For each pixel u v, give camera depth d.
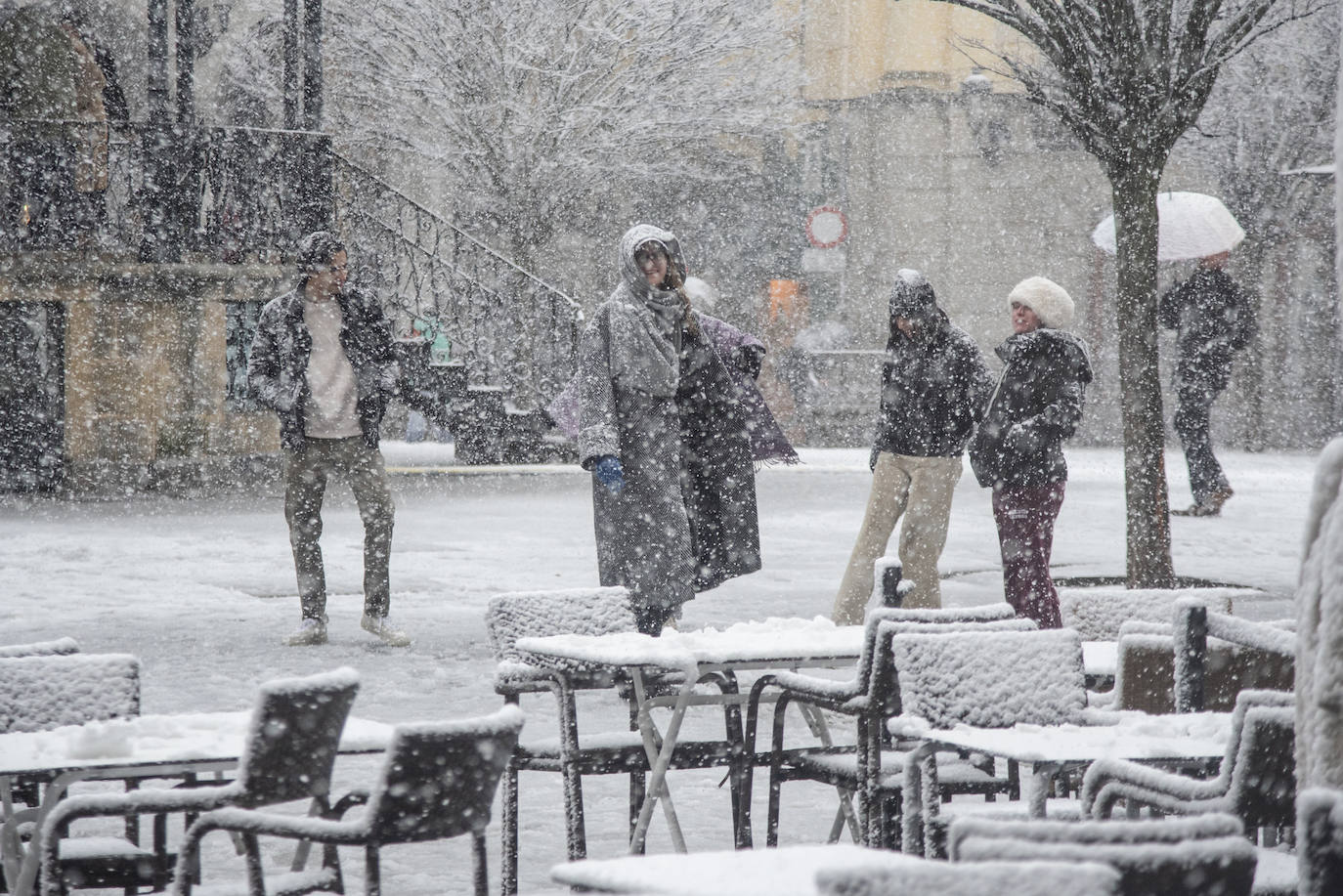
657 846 10.09
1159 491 19.42
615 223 74.44
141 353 38.28
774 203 77.06
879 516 16.69
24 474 37.81
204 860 9.82
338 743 6.98
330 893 7.74
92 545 28.17
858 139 77.12
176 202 38.16
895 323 16.64
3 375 37.69
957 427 16.56
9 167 37.28
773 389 74.06
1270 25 19.11
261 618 20.72
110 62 48.66
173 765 6.84
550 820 10.92
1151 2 18.84
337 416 18.30
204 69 59.31
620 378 15.12
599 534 15.31
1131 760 7.21
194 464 38.78
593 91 62.88
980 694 8.55
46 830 6.69
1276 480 49.06
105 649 17.97
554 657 9.34
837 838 9.91
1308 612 5.77
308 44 39.53
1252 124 66.75
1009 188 76.12
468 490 41.56
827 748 9.93
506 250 64.31
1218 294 35.41
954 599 22.64
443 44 59.81
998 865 4.19
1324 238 69.19
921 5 76.31
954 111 76.56
